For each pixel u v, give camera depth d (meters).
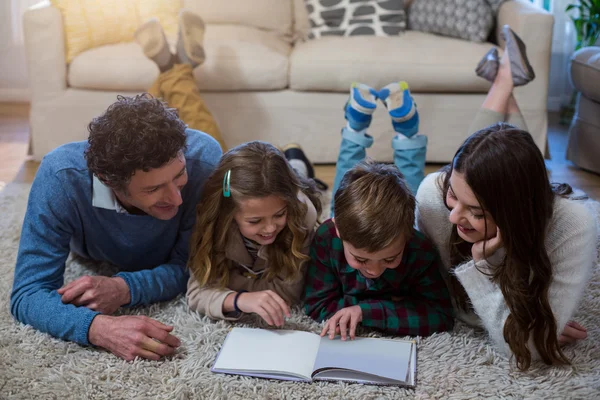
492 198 1.32
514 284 1.41
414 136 2.20
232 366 1.49
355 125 2.19
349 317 1.60
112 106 1.49
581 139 2.94
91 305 1.62
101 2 3.00
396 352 1.52
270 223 1.56
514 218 1.33
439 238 1.62
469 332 1.64
